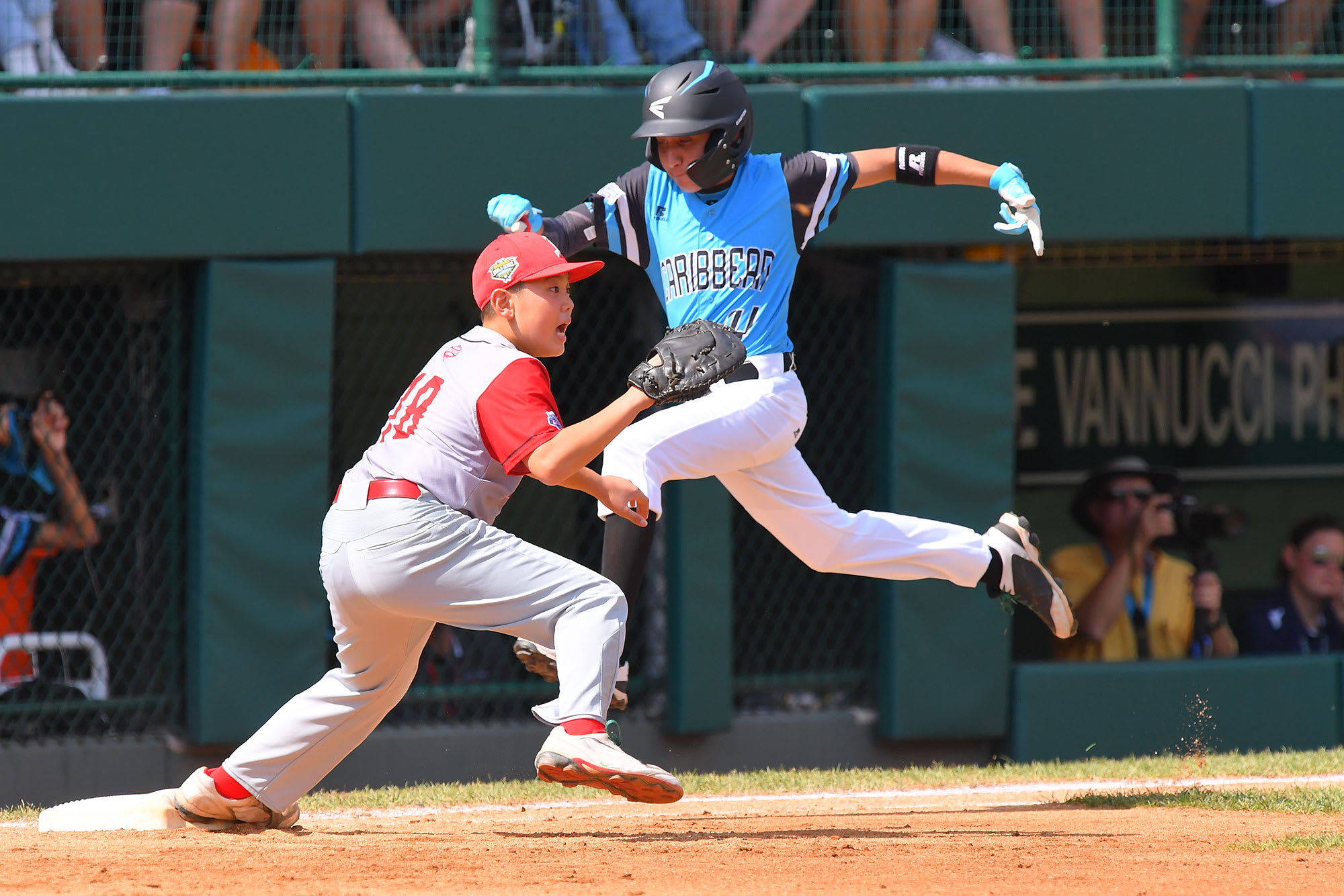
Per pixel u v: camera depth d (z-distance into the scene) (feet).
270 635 83.76
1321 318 113.39
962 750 91.40
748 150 53.57
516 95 86.63
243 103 84.07
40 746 82.17
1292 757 81.10
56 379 89.10
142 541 86.84
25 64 84.79
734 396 52.21
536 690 88.79
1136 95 91.09
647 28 90.02
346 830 52.60
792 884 36.91
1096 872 39.29
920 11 92.12
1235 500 112.68
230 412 83.71
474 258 92.17
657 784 42.16
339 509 43.62
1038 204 90.48
